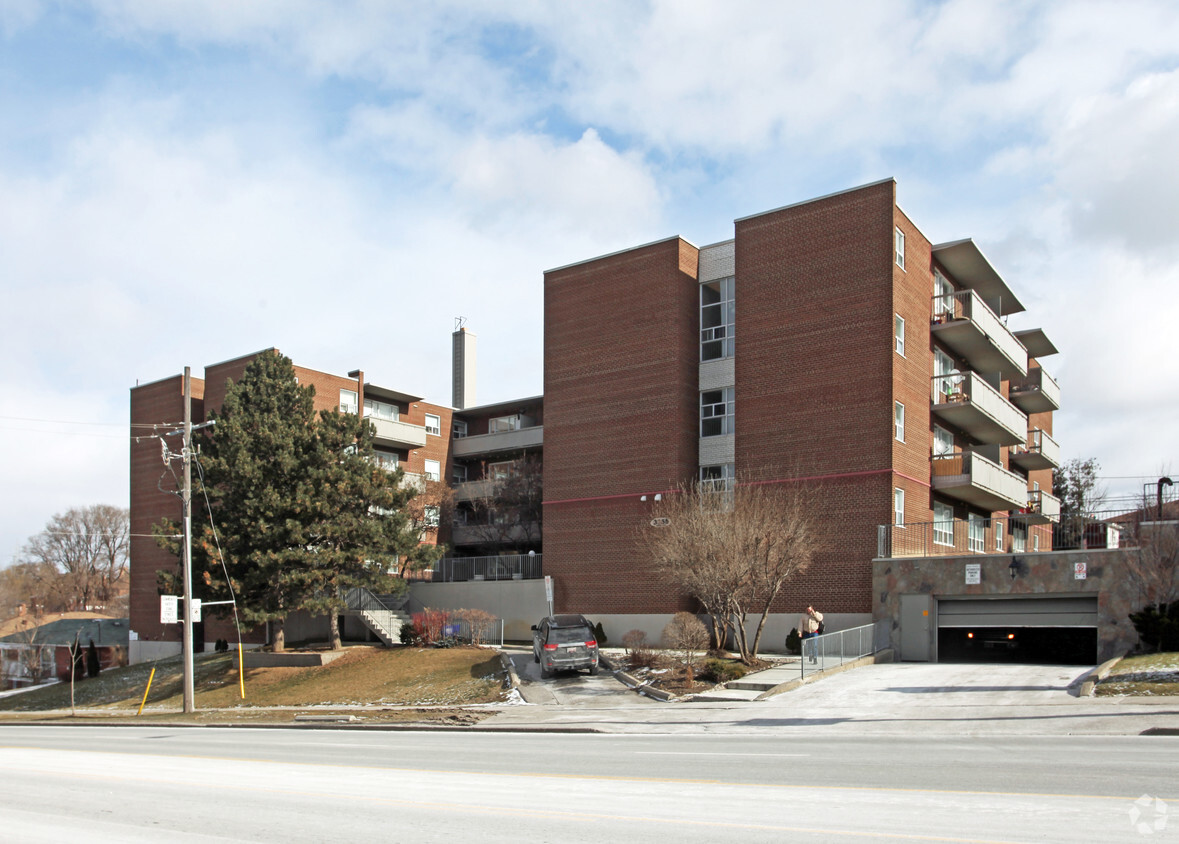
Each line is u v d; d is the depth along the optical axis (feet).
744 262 122.01
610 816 29.60
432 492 164.96
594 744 54.39
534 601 138.51
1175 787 31.63
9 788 42.63
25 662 184.55
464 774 41.57
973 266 131.44
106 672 169.78
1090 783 32.60
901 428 111.75
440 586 152.35
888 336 109.29
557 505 135.13
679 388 124.98
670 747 50.44
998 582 95.81
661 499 123.85
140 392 184.55
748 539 93.56
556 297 139.74
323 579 126.62
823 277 115.14
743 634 95.14
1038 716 57.21
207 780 42.60
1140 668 70.90
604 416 131.85
